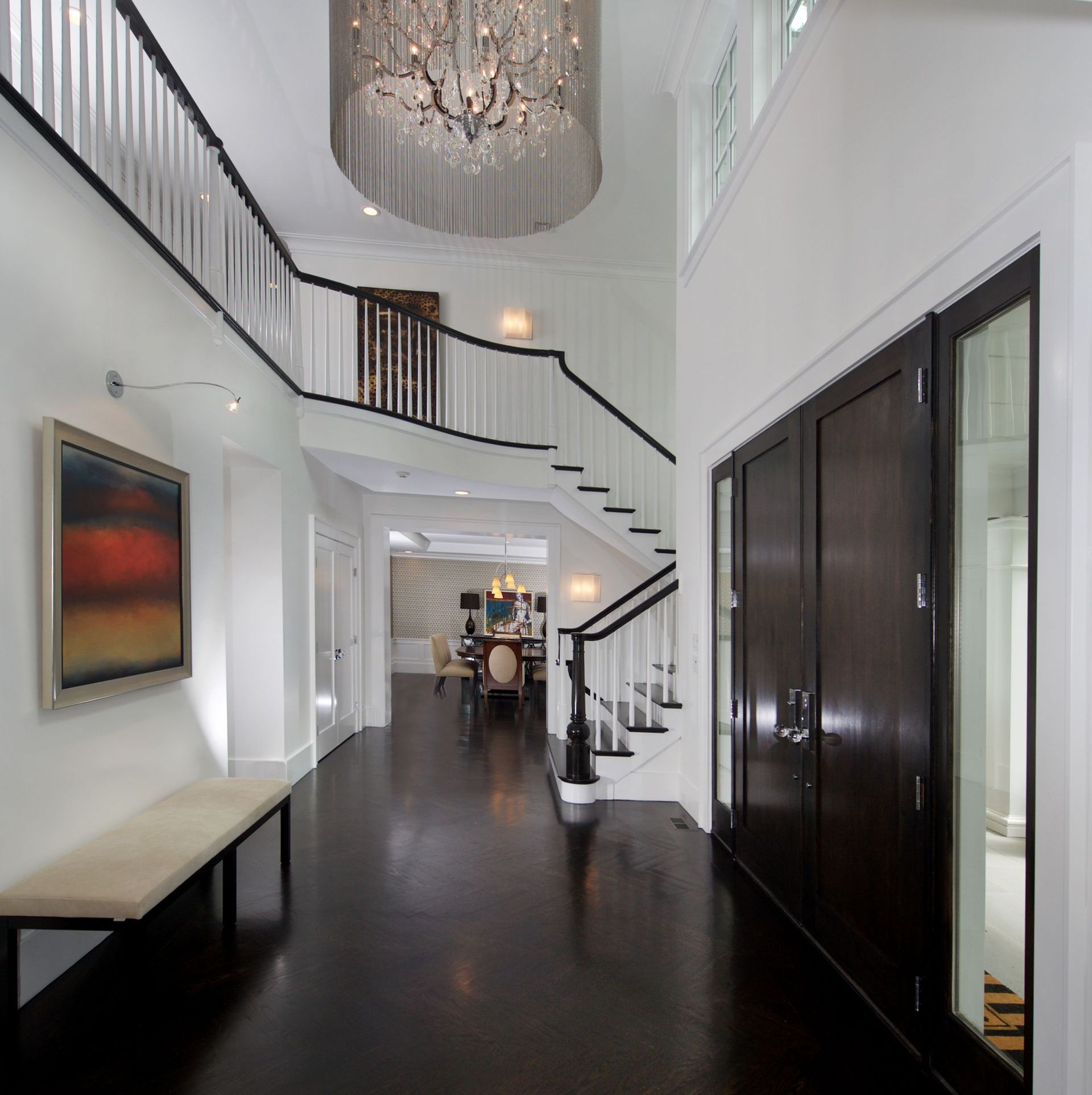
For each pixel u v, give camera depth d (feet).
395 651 44.24
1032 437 5.40
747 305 12.18
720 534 14.10
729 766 13.12
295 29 15.74
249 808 10.50
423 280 26.03
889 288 7.63
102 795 9.29
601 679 19.43
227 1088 6.61
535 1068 6.92
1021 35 5.65
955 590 6.59
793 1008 7.96
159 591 10.59
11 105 7.60
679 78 16.90
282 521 17.07
